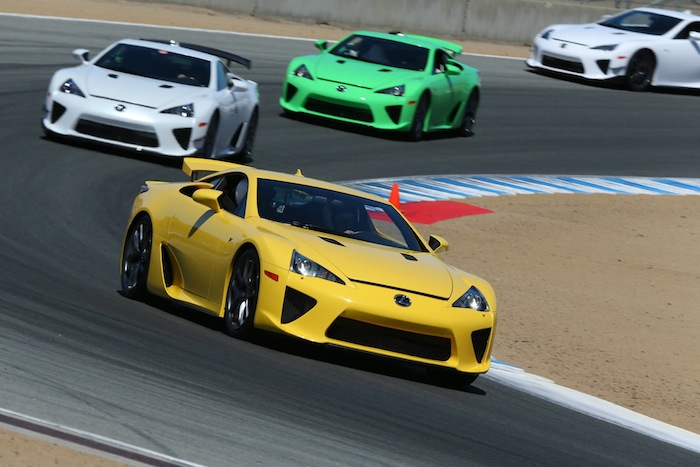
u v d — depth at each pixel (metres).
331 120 68.88
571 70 87.50
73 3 90.56
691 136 78.75
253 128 58.12
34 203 41.78
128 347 24.84
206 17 94.00
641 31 90.00
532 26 106.50
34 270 32.44
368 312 25.77
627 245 51.72
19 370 21.42
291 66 66.75
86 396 20.50
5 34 75.12
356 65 66.69
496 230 50.50
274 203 29.23
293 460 19.03
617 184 64.75
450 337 26.59
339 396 23.95
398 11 100.62
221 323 29.86
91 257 36.12
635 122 79.75
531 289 41.94
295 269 26.17
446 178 59.97
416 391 26.19
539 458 22.36
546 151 70.00
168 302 32.00
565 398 28.95
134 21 86.12
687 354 36.50
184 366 23.95
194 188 31.30
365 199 31.14
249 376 24.09
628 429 26.84
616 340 36.88
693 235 55.53
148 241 31.19
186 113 51.00
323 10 98.88
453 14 102.44
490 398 27.20
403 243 29.77
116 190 46.06
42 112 58.25
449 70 68.19
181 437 19.14
